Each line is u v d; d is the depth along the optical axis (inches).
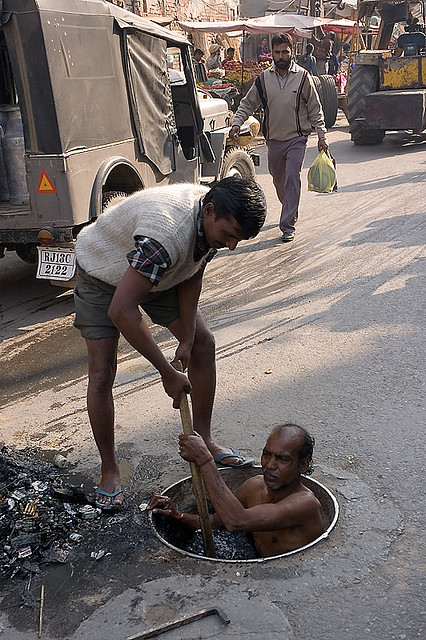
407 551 108.4
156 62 251.3
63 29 199.3
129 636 95.0
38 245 214.2
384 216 326.6
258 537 119.8
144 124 242.7
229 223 101.0
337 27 936.3
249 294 237.8
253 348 191.5
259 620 95.8
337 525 115.1
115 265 113.0
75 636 96.0
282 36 273.6
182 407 111.7
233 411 156.9
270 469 113.7
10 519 118.9
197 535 129.1
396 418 149.1
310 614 96.7
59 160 199.5
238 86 670.5
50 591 104.7
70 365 191.0
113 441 126.6
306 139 289.7
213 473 110.6
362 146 569.6
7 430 155.4
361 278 243.6
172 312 125.4
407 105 517.0
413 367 172.6
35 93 195.3
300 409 155.6
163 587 103.4
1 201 232.4
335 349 186.4
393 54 560.1
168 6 757.9
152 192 108.8
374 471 130.3
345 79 823.1
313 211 350.3
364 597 99.4
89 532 117.0
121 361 191.9
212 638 93.3
